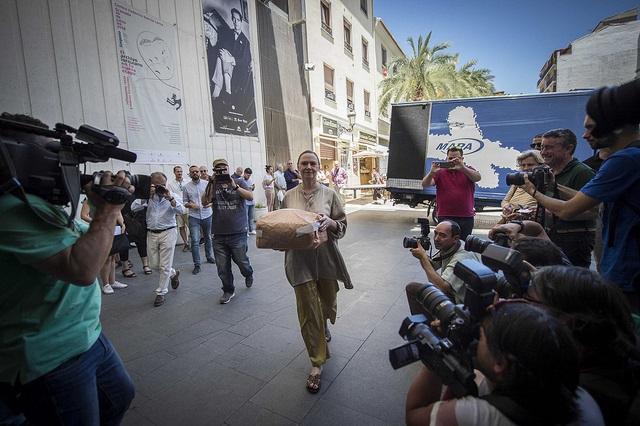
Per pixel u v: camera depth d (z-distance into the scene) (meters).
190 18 8.15
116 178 1.20
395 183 9.35
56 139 1.21
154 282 4.91
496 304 0.97
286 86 12.48
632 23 18.36
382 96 19.88
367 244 6.96
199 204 5.53
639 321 1.29
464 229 4.39
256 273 5.18
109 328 3.39
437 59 18.52
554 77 26.52
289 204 2.76
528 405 0.80
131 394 1.48
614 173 1.52
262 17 11.13
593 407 0.90
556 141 2.53
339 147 16.97
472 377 0.86
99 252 1.12
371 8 20.92
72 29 5.82
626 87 1.50
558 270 1.13
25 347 1.09
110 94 6.40
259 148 10.76
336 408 2.15
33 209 1.03
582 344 1.05
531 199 3.32
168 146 7.57
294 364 2.67
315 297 2.47
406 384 2.38
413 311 1.43
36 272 1.10
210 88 8.74
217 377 2.52
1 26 4.99
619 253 1.56
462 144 8.45
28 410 1.19
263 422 2.04
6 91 5.07
